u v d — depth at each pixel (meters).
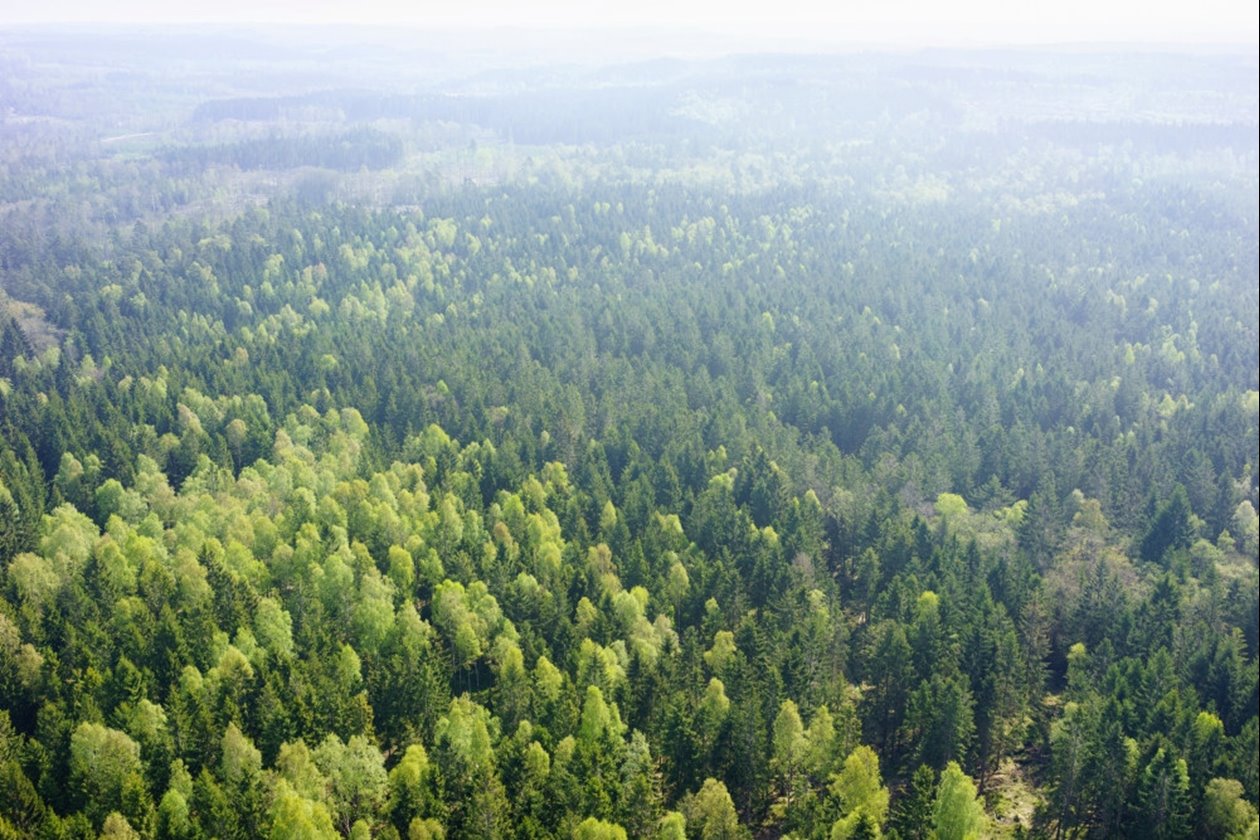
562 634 134.62
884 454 194.12
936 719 117.50
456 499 167.50
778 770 117.19
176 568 143.75
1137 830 108.25
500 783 106.50
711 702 118.38
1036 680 132.38
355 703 116.44
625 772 112.12
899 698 126.69
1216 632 136.00
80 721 113.38
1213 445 198.75
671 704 117.94
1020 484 190.00
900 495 179.38
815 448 199.25
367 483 172.50
